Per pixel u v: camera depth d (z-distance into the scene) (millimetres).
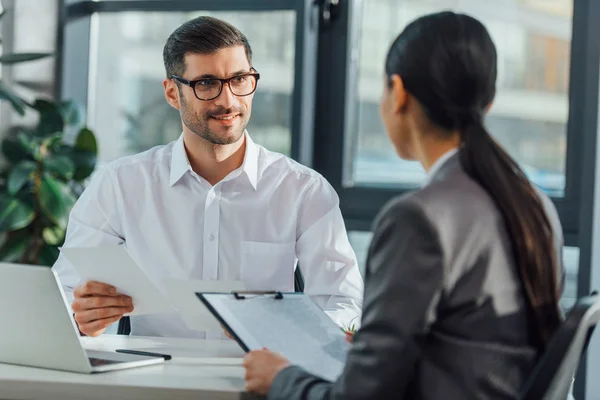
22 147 3518
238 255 2332
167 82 2307
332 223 2348
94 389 1454
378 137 3654
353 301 2244
